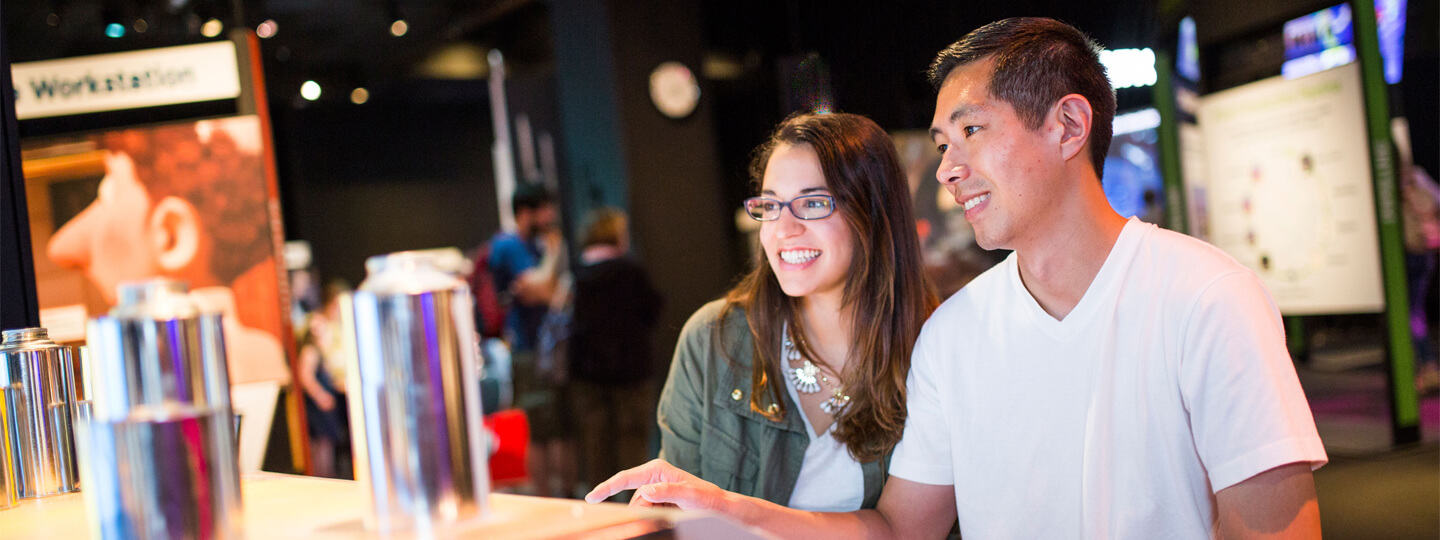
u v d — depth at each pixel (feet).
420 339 2.17
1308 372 23.06
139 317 2.13
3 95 5.25
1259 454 3.56
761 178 5.73
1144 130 26.45
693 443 5.76
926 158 20.33
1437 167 30.19
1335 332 25.70
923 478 4.70
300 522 2.58
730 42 23.21
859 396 5.16
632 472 4.49
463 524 2.24
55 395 3.78
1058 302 4.20
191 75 11.64
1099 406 3.98
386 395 2.17
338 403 20.97
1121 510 3.95
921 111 20.06
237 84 11.75
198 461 2.07
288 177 35.04
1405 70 30.40
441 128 41.75
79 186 11.32
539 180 34.19
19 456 3.69
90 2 17.26
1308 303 17.29
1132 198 26.91
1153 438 3.92
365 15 27.04
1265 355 3.64
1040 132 4.02
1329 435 16.37
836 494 5.28
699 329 5.80
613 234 18.12
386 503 2.20
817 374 5.37
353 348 2.22
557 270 24.09
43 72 11.14
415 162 41.55
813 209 5.12
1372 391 20.02
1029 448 4.19
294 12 25.94
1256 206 18.45
